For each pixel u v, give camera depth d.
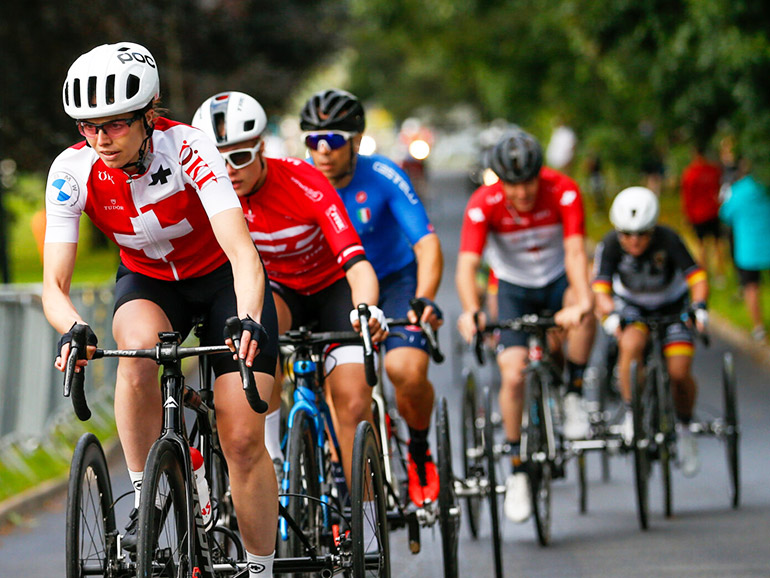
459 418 34.41
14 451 29.30
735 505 25.28
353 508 13.86
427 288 18.73
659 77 51.81
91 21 48.69
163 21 53.81
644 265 26.58
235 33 75.56
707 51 44.56
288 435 15.74
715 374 41.69
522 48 99.19
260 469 13.63
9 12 47.19
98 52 12.45
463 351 42.12
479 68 105.81
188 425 24.22
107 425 35.69
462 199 134.12
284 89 81.31
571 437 25.12
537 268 25.44
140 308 13.80
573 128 101.94
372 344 14.98
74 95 12.39
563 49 96.19
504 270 25.91
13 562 21.98
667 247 26.42
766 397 37.41
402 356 18.52
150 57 12.81
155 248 13.82
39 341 31.48
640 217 25.62
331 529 15.95
